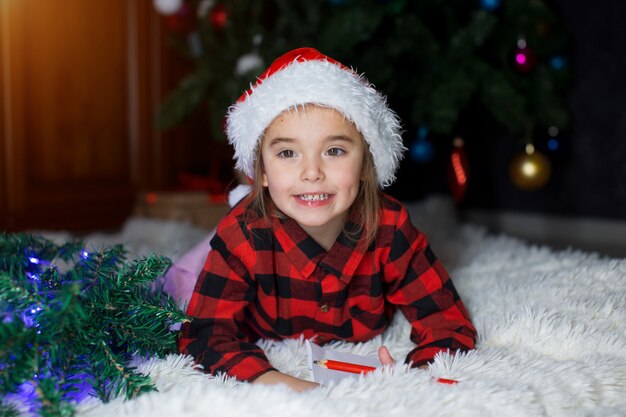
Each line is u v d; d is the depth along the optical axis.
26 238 1.08
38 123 2.21
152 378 0.84
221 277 0.97
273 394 0.73
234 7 2.04
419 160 2.11
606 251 2.26
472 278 1.32
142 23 2.49
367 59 1.87
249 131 0.96
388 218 1.01
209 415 0.71
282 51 1.87
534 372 0.82
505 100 1.98
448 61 1.99
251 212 0.99
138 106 2.51
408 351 1.01
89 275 0.89
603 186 2.49
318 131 0.89
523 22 2.09
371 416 0.71
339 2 1.93
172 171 2.65
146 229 1.86
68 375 0.79
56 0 2.22
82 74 2.33
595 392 0.80
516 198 2.71
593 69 2.46
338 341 1.05
